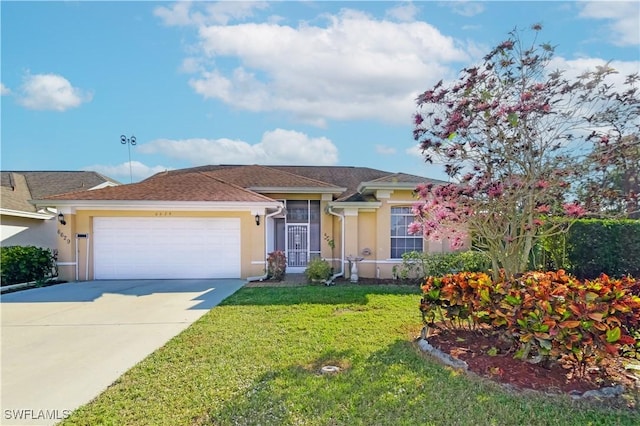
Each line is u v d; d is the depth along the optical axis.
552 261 12.60
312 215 17.44
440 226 7.37
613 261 12.17
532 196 6.39
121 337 7.27
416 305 9.79
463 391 4.66
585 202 6.90
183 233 15.13
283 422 3.97
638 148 6.54
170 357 6.01
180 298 11.14
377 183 14.98
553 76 6.41
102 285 13.67
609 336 4.48
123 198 14.88
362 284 13.83
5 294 12.06
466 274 6.89
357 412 4.17
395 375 5.14
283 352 6.13
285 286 13.31
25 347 6.71
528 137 6.42
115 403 4.52
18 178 23.84
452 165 6.98
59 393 4.85
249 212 15.15
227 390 4.78
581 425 3.94
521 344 5.39
